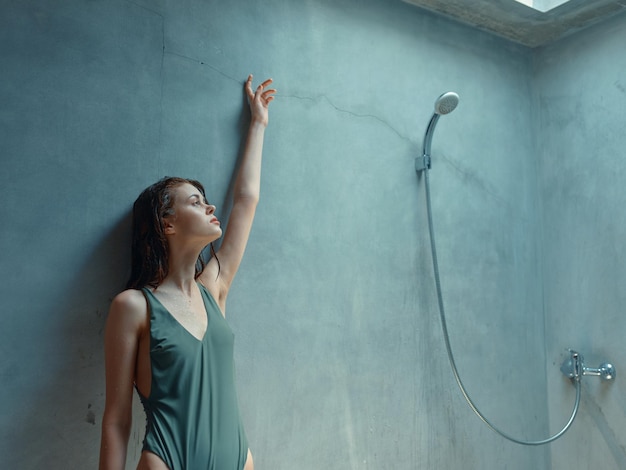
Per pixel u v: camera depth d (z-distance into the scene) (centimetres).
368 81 222
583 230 249
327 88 212
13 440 149
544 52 272
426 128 235
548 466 254
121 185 170
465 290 238
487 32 260
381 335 214
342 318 206
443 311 220
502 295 249
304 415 194
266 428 187
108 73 171
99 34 170
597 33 251
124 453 145
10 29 158
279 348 192
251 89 195
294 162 202
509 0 235
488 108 255
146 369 150
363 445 205
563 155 259
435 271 222
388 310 217
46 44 162
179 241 160
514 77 267
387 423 212
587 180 249
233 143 190
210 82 188
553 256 260
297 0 208
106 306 165
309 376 197
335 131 212
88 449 159
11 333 151
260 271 191
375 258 216
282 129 200
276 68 201
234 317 184
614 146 241
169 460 143
